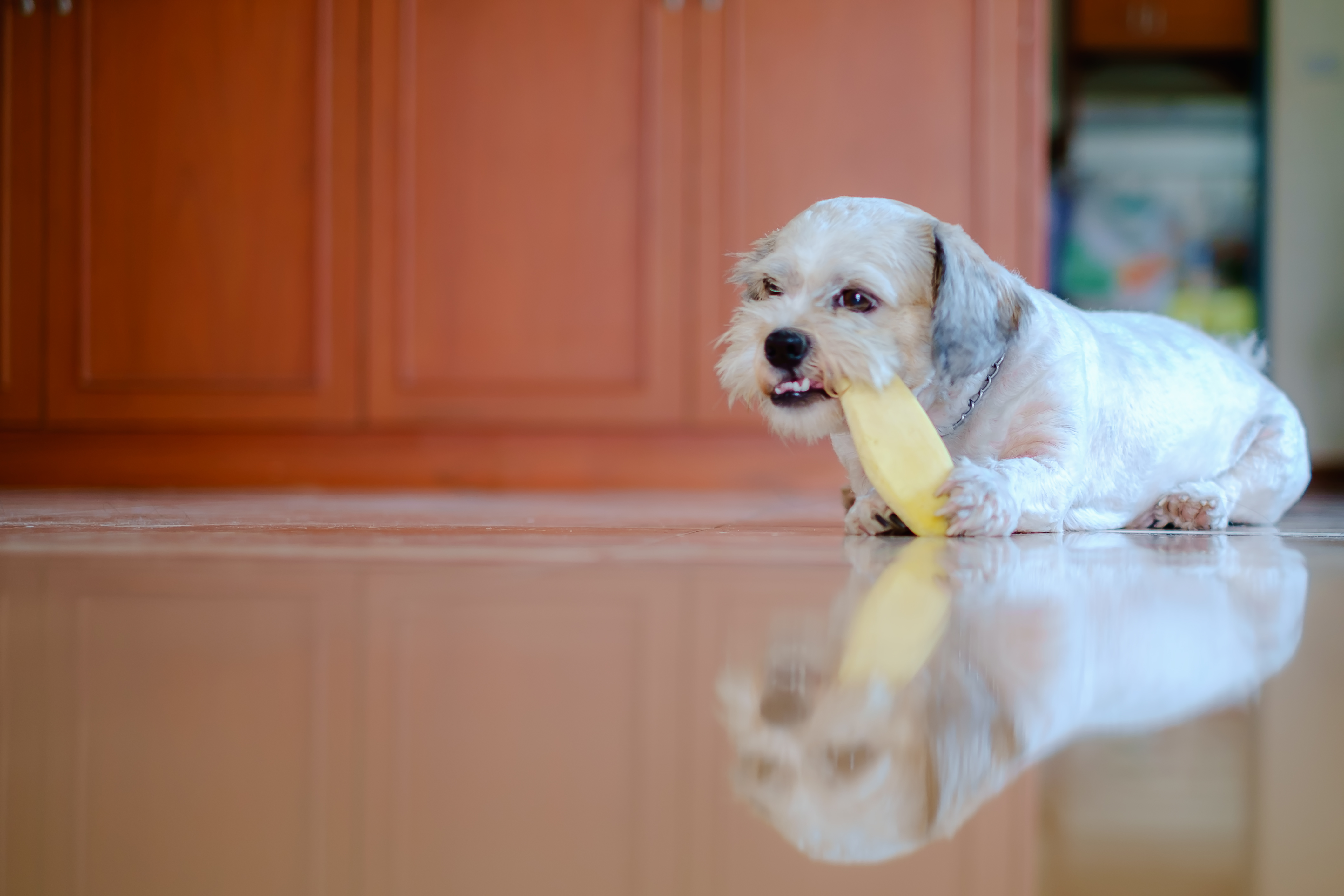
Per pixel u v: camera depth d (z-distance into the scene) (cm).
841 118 252
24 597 55
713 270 254
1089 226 364
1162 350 146
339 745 26
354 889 17
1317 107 362
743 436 253
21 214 259
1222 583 67
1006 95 250
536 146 254
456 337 256
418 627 45
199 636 42
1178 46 360
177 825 20
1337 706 31
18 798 22
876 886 17
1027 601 56
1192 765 24
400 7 254
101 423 259
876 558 83
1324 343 366
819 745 26
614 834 20
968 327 118
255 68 256
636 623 47
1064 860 18
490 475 257
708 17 252
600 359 254
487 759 24
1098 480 133
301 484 259
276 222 256
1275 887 17
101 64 257
